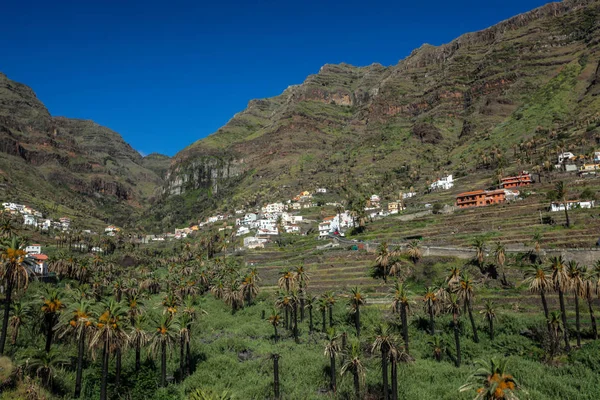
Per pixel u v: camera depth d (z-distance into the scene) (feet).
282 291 335.88
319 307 307.17
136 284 420.36
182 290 426.51
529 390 179.52
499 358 129.59
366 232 532.73
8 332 226.99
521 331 248.93
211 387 207.00
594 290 228.02
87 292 345.92
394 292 269.03
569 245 328.29
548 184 547.49
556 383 183.52
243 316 357.00
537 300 280.92
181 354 230.68
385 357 185.37
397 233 481.46
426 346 254.27
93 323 178.50
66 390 193.26
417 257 368.48
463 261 347.15
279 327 324.80
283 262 485.56
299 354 258.57
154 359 245.04
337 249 475.72
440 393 191.21
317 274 409.49
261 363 243.19
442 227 465.06
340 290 360.69
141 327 218.38
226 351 270.87
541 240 345.31
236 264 513.45
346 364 199.52
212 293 451.53
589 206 419.95
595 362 197.77
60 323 186.50
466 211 510.99
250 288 373.61
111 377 207.00
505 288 309.63
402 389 200.13
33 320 236.02
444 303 268.62
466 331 263.70
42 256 472.85
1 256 187.83
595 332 228.02
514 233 384.68
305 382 219.20
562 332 231.91
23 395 168.14
